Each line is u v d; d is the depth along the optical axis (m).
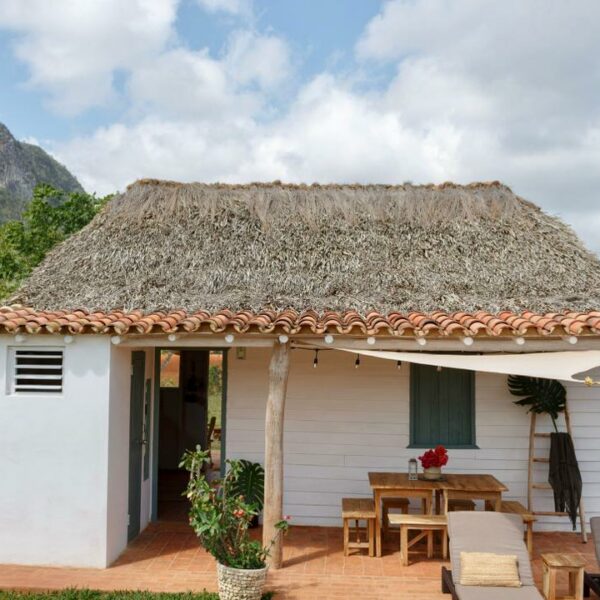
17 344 9.38
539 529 11.56
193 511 8.26
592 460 11.59
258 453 11.82
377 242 12.34
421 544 10.51
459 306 10.38
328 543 10.59
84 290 11.23
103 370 9.28
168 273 11.62
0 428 9.31
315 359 11.34
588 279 11.59
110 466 9.33
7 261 22.83
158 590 8.31
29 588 8.26
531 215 13.16
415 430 11.80
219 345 9.34
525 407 11.72
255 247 12.21
